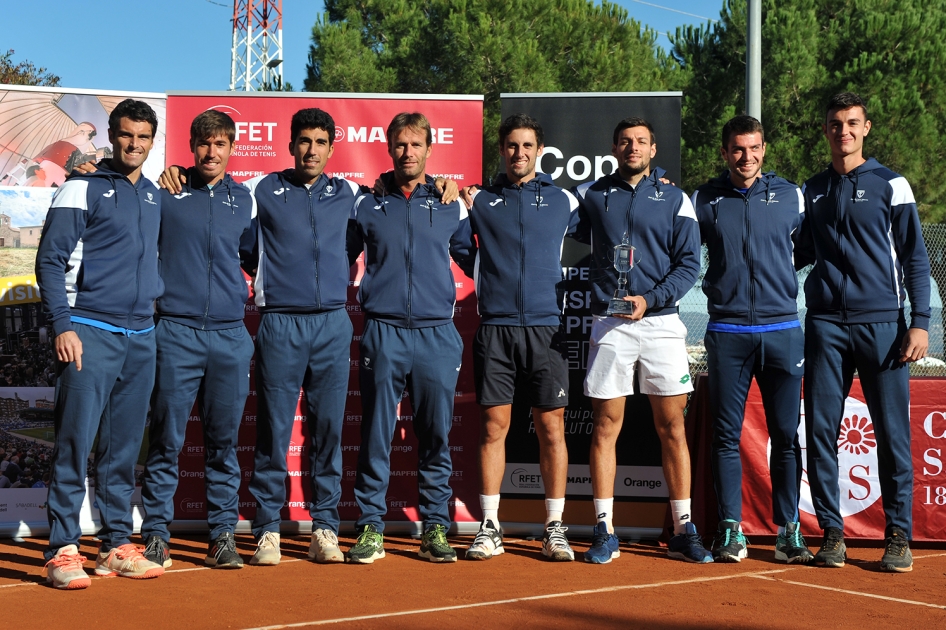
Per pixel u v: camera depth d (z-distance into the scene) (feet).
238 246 13.74
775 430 14.25
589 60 42.29
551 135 16.60
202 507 16.19
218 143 13.44
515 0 42.60
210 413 13.62
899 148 39.40
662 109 16.47
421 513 14.30
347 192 14.46
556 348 14.29
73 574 11.91
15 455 15.98
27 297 16.08
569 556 14.03
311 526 16.17
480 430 14.73
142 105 12.85
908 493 13.83
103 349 12.48
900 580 12.85
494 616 10.50
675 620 10.44
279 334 13.70
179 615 10.46
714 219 14.44
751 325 14.07
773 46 41.55
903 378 13.92
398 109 16.56
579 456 16.43
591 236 14.85
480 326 14.52
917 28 42.29
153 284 13.03
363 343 14.19
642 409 16.33
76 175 12.66
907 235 13.84
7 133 16.03
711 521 15.66
